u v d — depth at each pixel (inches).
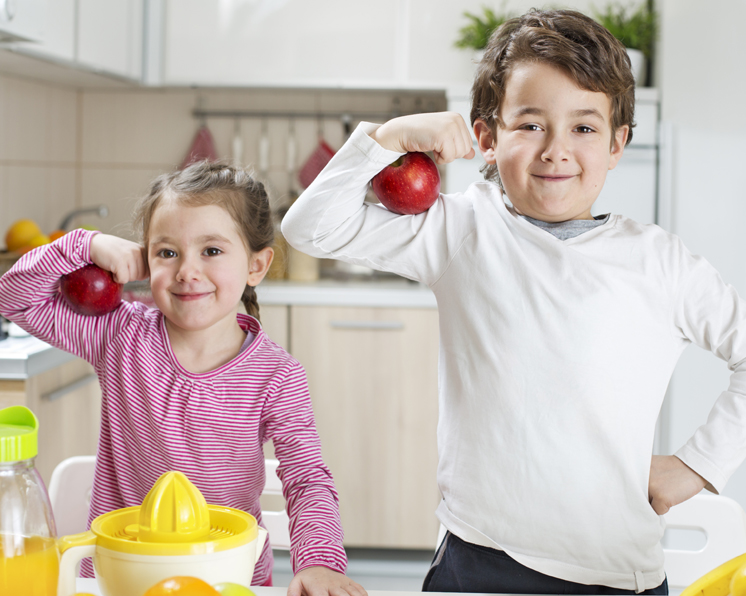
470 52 102.3
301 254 109.4
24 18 70.6
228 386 37.5
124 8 100.1
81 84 110.5
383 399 99.0
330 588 27.5
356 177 34.4
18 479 21.4
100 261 36.8
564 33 35.5
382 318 98.4
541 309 35.6
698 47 89.4
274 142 118.6
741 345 36.2
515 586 35.9
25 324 38.9
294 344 99.0
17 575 20.7
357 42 103.7
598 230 37.0
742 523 44.3
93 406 82.9
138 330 38.7
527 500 35.5
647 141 96.6
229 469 37.9
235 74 104.7
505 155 36.0
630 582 36.0
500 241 36.9
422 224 37.8
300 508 33.5
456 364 37.4
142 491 38.6
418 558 101.8
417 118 34.2
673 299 36.2
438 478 38.8
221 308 36.7
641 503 35.8
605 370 35.1
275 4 103.9
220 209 36.4
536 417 35.4
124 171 118.6
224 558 22.3
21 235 90.7
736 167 80.9
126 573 22.0
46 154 108.3
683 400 92.0
